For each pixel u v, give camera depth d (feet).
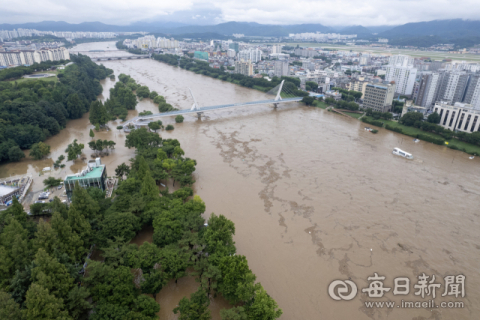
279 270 408.46
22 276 299.79
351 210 544.21
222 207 541.34
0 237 343.05
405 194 601.21
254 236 469.57
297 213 531.50
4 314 253.65
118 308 293.84
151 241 439.63
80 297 296.10
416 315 351.25
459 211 549.95
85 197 422.82
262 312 298.56
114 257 354.95
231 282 330.13
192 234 398.01
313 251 444.14
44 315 262.47
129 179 522.88
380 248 454.40
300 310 353.31
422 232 491.31
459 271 416.26
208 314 299.17
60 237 356.59
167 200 481.46
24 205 533.96
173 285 374.43
